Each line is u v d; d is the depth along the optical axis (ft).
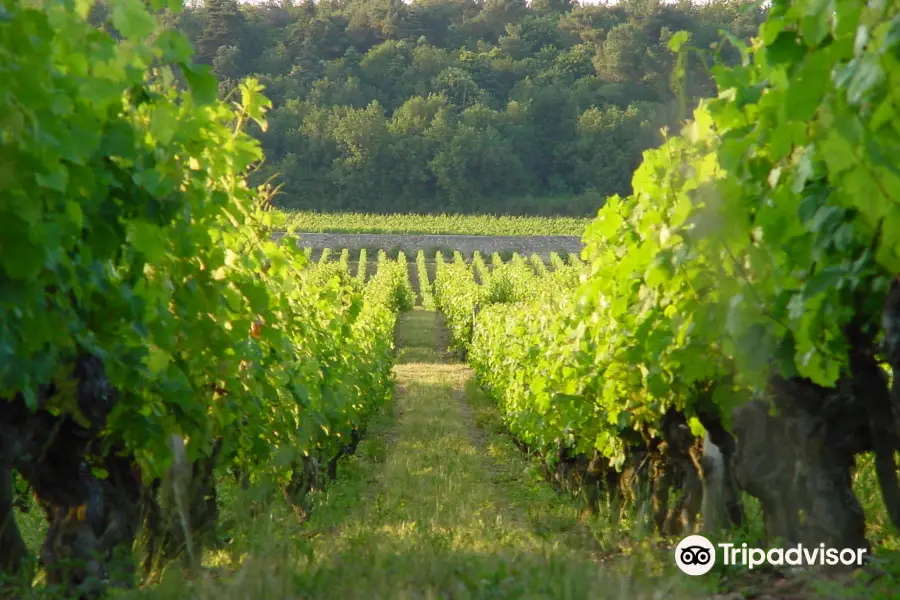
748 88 12.77
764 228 11.93
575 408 24.53
